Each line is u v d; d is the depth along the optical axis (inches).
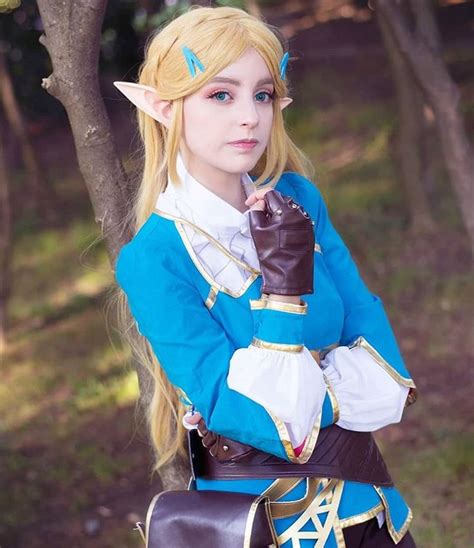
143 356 77.7
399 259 283.1
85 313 285.0
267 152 72.7
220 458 67.2
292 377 62.1
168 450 78.7
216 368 63.9
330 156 366.0
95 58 79.4
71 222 358.9
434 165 332.2
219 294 66.1
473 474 160.9
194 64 64.9
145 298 65.3
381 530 69.7
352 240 298.4
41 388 237.9
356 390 68.0
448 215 302.5
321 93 418.3
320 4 515.8
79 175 404.2
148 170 71.0
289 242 62.3
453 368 215.6
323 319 68.9
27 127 432.8
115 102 438.0
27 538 168.4
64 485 187.2
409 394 72.2
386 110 389.4
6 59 409.4
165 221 67.4
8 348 268.1
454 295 256.5
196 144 66.6
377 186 333.4
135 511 174.9
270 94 67.5
